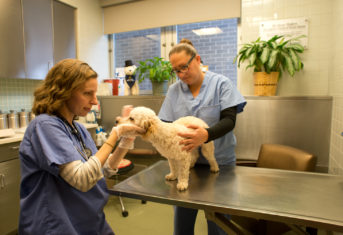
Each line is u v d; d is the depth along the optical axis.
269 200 0.79
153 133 0.86
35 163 0.71
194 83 1.22
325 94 1.99
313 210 0.72
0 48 1.98
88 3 2.92
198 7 2.66
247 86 2.22
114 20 3.11
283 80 2.10
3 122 2.14
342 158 1.45
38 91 0.79
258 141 2.00
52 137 0.69
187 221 1.25
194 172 1.11
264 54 1.83
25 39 2.18
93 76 0.77
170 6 2.79
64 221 0.71
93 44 3.03
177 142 0.89
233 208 0.74
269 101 1.94
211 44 2.79
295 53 1.86
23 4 2.16
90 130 2.60
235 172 1.11
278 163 1.48
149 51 3.15
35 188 0.72
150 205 2.29
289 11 2.03
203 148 1.07
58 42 2.53
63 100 0.75
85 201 0.79
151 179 1.04
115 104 2.65
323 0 1.93
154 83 2.57
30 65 2.23
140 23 2.96
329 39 1.93
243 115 2.02
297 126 1.89
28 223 0.73
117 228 1.90
